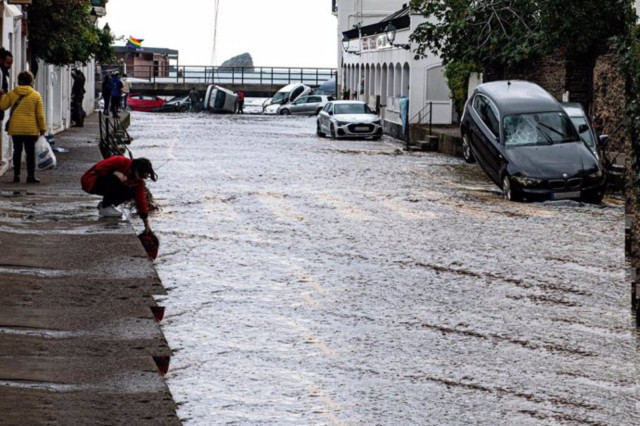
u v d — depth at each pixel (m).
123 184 19.70
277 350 13.80
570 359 13.55
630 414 11.51
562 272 19.03
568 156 29.02
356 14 84.75
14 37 31.28
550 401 11.91
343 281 18.08
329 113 56.03
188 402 11.68
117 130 44.53
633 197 12.79
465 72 52.97
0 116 24.61
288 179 33.50
